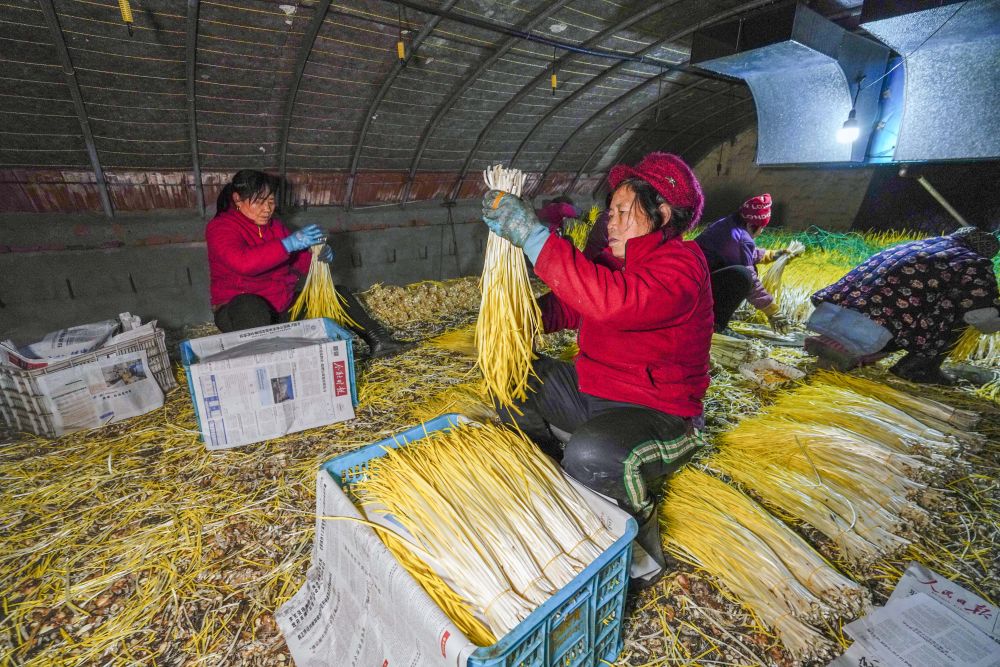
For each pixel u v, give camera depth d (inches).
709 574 62.0
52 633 54.2
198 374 82.1
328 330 105.3
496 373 65.1
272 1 111.8
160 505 73.8
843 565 64.4
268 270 111.8
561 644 42.0
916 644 51.9
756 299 138.7
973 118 140.4
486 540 45.0
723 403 105.0
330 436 93.0
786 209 287.1
